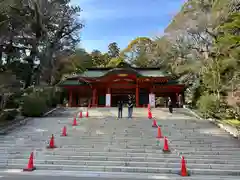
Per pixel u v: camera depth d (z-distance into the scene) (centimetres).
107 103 2564
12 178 687
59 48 3112
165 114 1950
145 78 2684
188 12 2330
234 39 1409
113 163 853
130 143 1074
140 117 1781
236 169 800
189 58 2589
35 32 2705
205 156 915
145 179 692
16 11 2322
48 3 2770
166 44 2816
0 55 2488
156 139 1132
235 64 1703
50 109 2270
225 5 1816
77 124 1512
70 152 964
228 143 1080
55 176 716
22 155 948
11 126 1452
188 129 1345
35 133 1291
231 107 1745
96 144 1066
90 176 721
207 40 2247
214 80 1923
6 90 1797
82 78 2747
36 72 2762
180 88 3017
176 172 779
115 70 2650
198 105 1959
